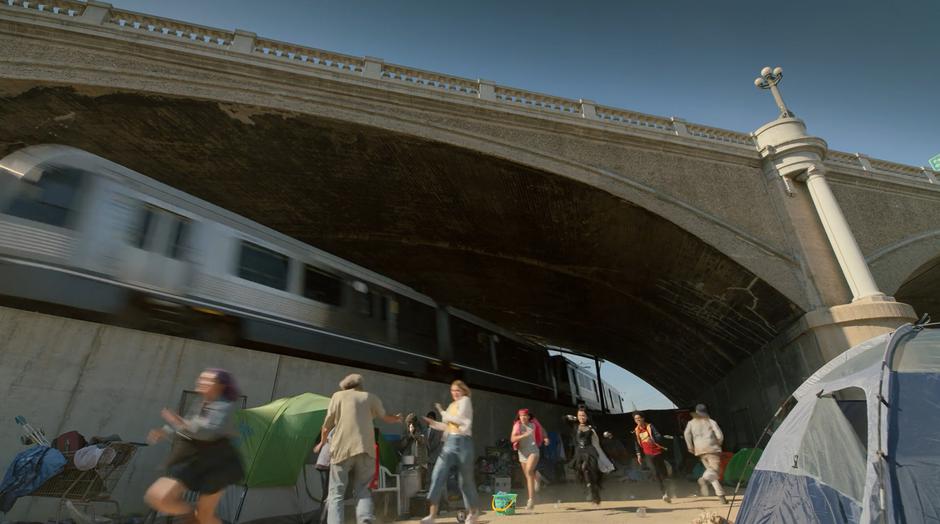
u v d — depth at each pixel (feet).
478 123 39.52
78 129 36.32
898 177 50.80
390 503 23.76
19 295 18.98
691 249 42.68
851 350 17.15
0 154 37.22
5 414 18.11
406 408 34.99
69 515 17.79
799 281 41.01
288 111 35.27
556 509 24.21
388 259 60.39
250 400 25.32
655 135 43.68
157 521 18.34
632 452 65.10
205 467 10.12
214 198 46.62
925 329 14.43
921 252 47.44
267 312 28.17
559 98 44.16
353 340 33.45
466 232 52.34
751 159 46.09
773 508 14.58
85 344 20.66
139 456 20.76
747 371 53.21
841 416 14.70
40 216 20.30
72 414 19.60
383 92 37.47
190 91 33.60
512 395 52.95
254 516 20.98
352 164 41.45
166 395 22.39
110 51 33.01
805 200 44.70
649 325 65.87
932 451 10.85
